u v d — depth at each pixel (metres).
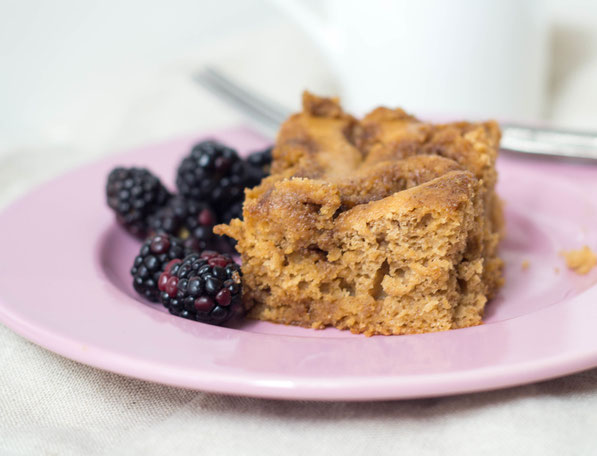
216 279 0.28
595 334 0.25
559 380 0.26
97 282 0.30
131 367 0.25
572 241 0.34
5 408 0.26
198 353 0.25
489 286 0.30
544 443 0.24
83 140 0.48
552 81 0.48
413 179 0.30
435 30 0.42
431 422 0.25
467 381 0.24
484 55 0.42
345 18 0.44
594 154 0.36
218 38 0.61
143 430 0.25
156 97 0.52
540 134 0.38
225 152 0.34
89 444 0.25
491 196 0.32
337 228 0.28
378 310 0.29
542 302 0.30
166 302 0.29
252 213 0.29
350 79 0.44
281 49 0.55
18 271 0.30
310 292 0.29
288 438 0.24
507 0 0.41
